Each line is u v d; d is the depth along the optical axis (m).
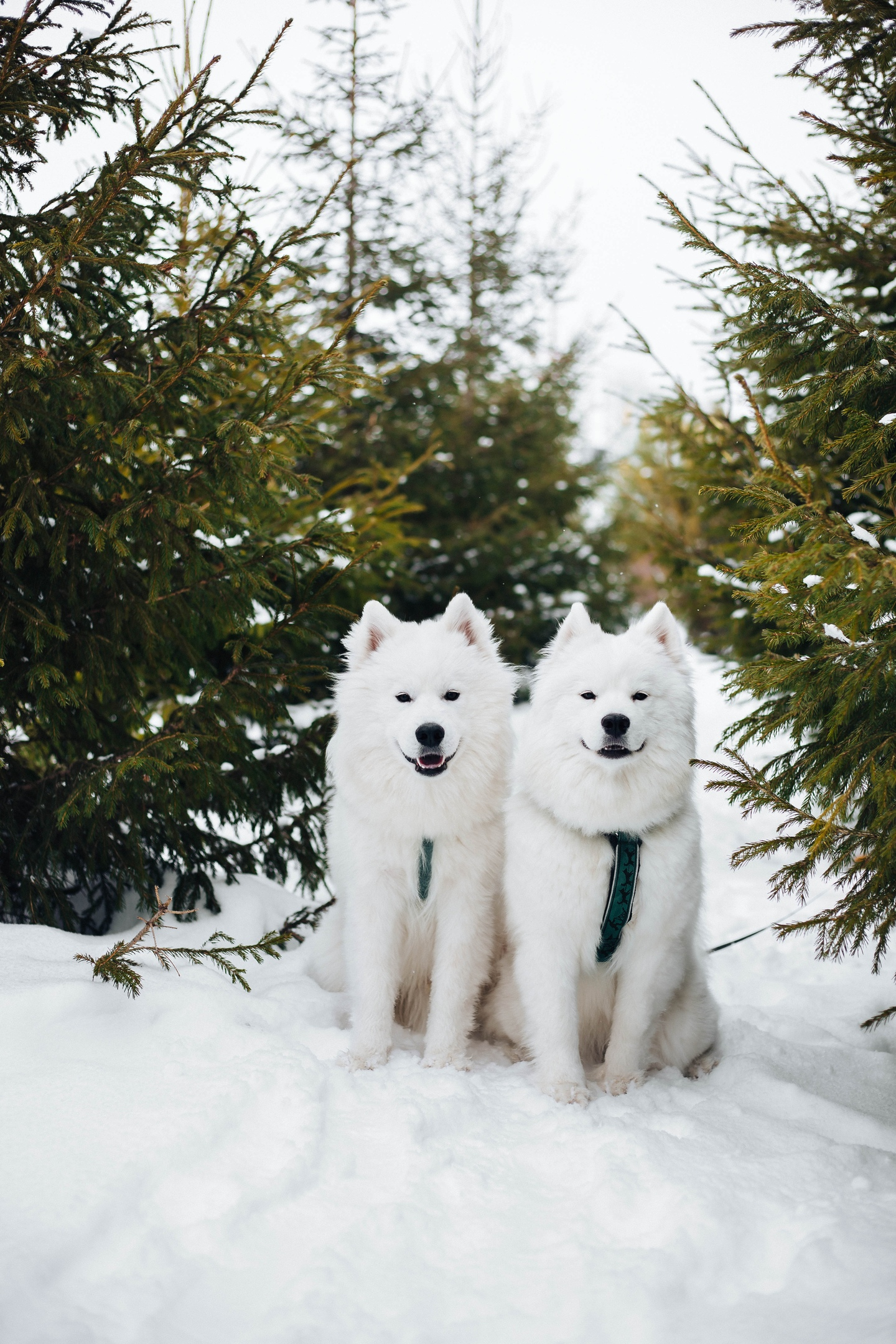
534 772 2.86
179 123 3.15
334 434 8.38
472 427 10.59
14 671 3.44
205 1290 1.78
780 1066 2.99
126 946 2.78
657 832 2.81
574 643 2.95
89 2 3.09
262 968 3.45
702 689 8.61
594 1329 1.70
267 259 3.44
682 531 6.29
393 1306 1.76
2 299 3.12
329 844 3.46
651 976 2.86
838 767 2.37
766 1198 2.07
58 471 3.29
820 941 2.51
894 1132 2.53
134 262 3.14
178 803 3.39
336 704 3.17
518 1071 2.98
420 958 3.26
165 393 3.35
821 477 4.17
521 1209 2.07
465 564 9.93
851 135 2.86
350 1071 2.74
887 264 4.04
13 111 3.01
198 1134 2.17
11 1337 1.62
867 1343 1.57
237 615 3.58
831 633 2.37
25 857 3.50
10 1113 2.21
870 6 2.84
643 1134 2.34
